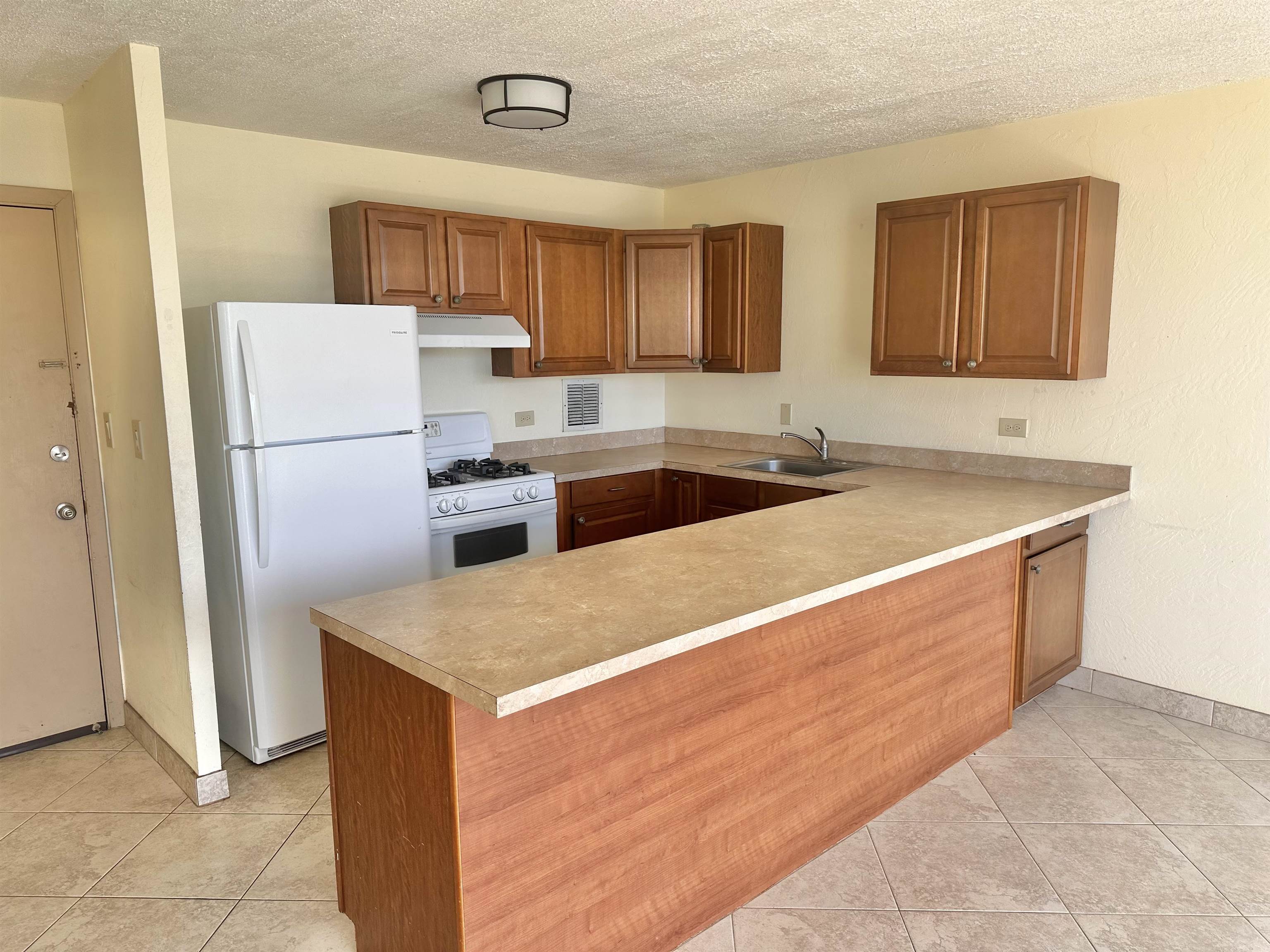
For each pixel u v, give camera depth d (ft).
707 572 6.84
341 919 6.87
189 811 8.55
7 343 9.45
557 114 8.96
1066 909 6.84
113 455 9.73
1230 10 7.02
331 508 9.52
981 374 10.48
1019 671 9.89
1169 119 9.65
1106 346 10.38
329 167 11.80
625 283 14.06
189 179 10.64
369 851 6.04
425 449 11.61
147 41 7.61
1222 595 9.87
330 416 9.41
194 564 8.37
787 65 8.43
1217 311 9.56
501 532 11.87
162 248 7.90
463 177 13.19
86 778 9.27
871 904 6.91
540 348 13.24
